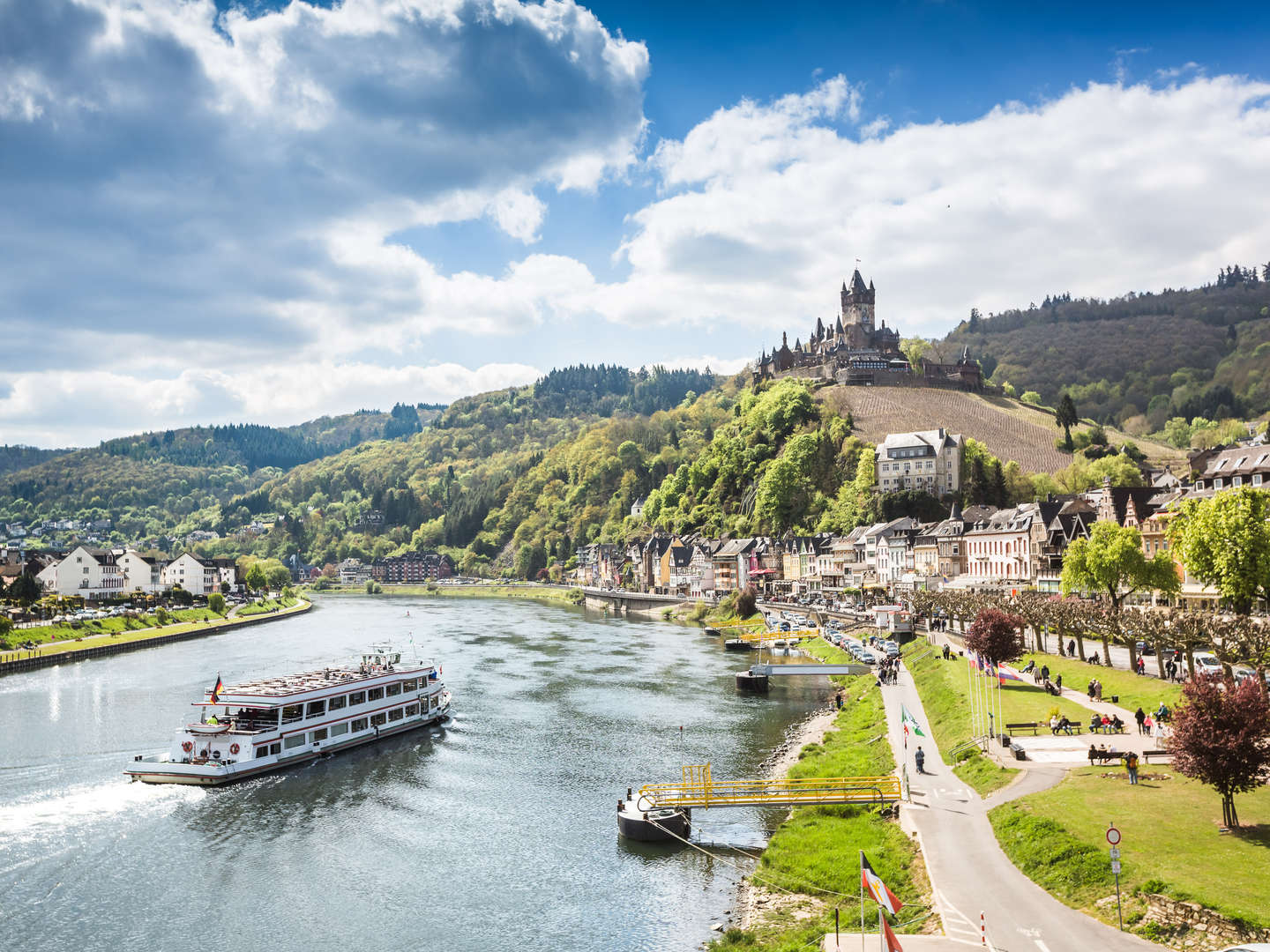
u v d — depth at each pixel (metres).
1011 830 55.38
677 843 67.00
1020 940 42.03
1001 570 198.75
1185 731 49.78
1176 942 40.28
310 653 175.12
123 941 53.81
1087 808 55.50
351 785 84.88
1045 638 134.88
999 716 83.56
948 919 44.81
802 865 58.28
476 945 52.34
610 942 51.72
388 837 70.56
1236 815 51.81
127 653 176.50
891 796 66.44
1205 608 129.12
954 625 160.88
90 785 83.94
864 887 53.34
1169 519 143.75
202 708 115.75
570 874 62.03
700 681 139.62
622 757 92.50
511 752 95.81
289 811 77.25
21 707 117.94
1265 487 136.00
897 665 131.12
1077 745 72.69
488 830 71.69
